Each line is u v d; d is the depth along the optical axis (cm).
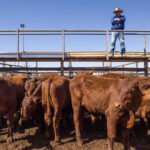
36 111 540
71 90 495
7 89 480
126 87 409
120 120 414
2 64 930
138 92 422
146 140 502
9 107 485
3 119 694
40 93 504
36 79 547
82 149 450
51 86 476
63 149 451
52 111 522
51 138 511
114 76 549
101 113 449
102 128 596
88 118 706
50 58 706
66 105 514
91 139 509
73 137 523
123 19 755
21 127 608
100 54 868
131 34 718
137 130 578
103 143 482
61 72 794
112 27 765
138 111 479
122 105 401
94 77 481
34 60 759
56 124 475
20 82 621
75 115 493
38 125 617
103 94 435
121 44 717
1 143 486
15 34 670
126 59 730
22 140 504
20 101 598
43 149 450
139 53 920
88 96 462
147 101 461
